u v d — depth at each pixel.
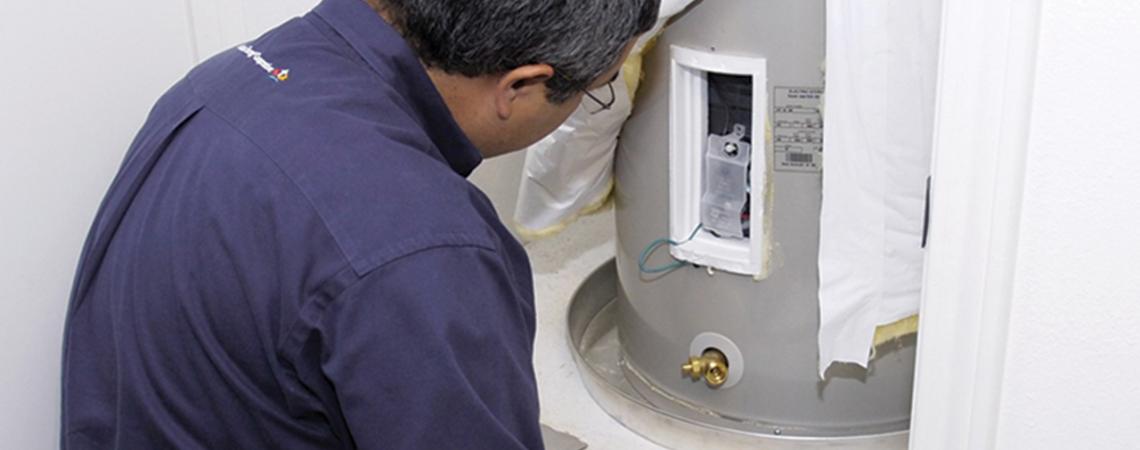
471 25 0.73
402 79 0.77
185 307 0.74
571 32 0.74
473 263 0.71
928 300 0.90
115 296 0.79
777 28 1.00
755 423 1.20
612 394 1.23
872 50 0.95
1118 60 0.77
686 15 1.05
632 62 1.09
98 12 0.94
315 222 0.70
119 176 0.83
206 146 0.76
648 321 1.26
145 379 0.77
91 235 0.84
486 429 0.70
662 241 1.18
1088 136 0.80
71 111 0.93
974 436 0.93
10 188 0.88
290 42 0.80
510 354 0.74
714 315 1.17
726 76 1.08
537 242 1.58
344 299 0.68
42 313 0.94
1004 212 0.84
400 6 0.76
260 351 0.73
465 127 0.82
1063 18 0.77
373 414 0.69
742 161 1.10
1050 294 0.86
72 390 0.85
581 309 1.44
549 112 0.82
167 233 0.75
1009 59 0.79
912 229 1.01
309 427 0.75
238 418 0.76
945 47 0.81
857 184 1.01
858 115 0.98
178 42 1.05
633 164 1.19
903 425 1.18
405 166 0.73
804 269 1.10
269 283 0.71
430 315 0.68
